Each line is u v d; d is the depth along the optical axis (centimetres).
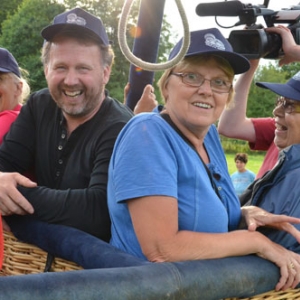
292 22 342
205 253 203
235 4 323
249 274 196
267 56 341
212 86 224
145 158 207
